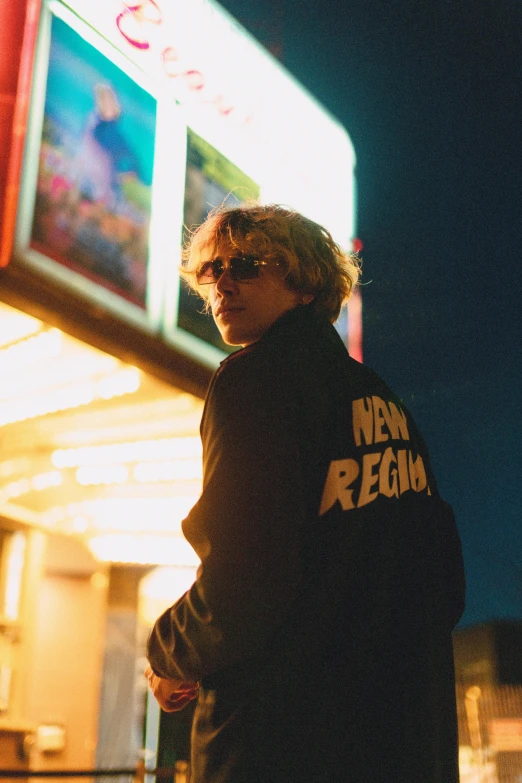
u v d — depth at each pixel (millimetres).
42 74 4941
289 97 7977
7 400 6426
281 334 1460
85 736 10422
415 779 1196
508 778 9328
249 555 1190
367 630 1246
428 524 1468
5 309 4805
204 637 1218
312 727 1177
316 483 1299
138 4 5953
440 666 1344
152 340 5367
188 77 6441
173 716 5348
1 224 4512
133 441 7105
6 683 9188
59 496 8961
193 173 6219
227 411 1328
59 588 10891
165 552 10523
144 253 5469
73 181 5031
